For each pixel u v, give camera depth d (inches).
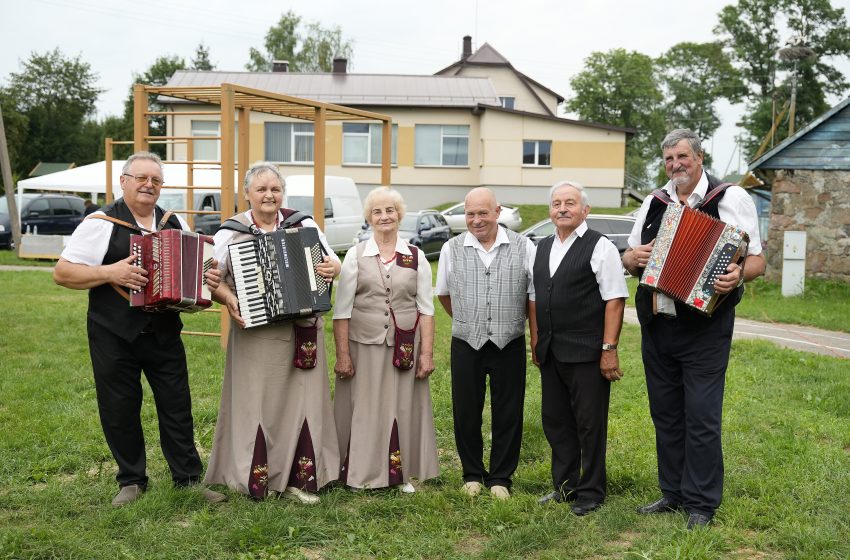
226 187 340.2
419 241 864.9
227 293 185.3
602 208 1180.5
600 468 186.7
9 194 844.6
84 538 165.2
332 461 193.8
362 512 182.2
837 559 156.4
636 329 458.3
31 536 163.8
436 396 287.4
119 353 180.1
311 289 181.8
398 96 1187.3
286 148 1160.8
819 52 2137.1
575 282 182.9
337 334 196.7
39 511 180.4
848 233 614.5
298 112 455.5
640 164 2546.8
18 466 210.5
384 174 495.8
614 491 198.8
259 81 1210.0
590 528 172.9
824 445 231.9
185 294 175.8
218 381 304.3
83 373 318.7
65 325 434.3
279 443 188.7
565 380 187.3
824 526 170.9
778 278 637.9
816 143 617.3
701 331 173.2
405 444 197.0
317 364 191.3
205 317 460.1
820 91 2133.4
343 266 196.2
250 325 179.8
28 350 365.4
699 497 173.8
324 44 2114.9
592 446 185.0
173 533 167.6
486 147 1183.6
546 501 188.5
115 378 181.2
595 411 184.2
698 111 2576.3
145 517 175.5
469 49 1776.6
